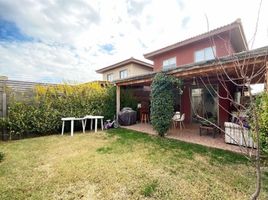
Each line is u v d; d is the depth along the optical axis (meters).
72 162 4.03
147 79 7.39
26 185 3.00
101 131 7.92
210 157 4.34
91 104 8.69
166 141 5.96
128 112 9.56
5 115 6.46
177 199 2.60
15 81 6.75
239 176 3.31
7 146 5.44
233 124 5.37
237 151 4.77
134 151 4.84
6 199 2.60
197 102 9.60
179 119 8.05
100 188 2.92
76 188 2.92
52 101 7.52
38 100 7.20
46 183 3.07
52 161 4.10
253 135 2.89
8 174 3.42
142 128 8.62
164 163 3.96
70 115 7.89
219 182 3.08
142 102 11.42
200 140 6.11
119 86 9.55
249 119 3.07
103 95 9.18
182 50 11.11
